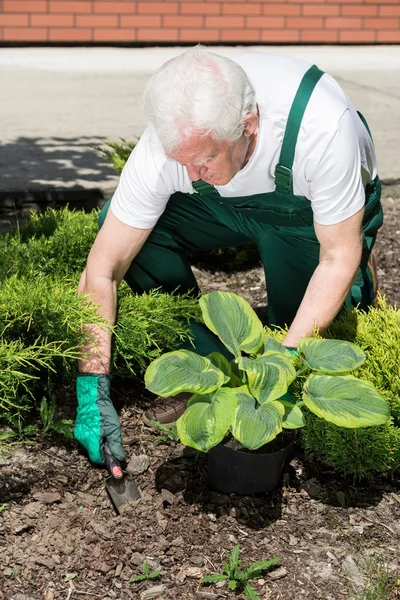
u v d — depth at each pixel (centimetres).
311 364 278
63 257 384
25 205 548
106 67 959
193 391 266
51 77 905
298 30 1084
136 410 342
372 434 288
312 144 270
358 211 280
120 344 323
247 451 293
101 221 336
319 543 281
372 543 282
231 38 1067
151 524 284
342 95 284
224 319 289
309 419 296
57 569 265
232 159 261
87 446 303
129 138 700
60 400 339
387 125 769
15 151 650
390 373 308
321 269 290
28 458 310
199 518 288
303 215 303
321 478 311
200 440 261
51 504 290
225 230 340
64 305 300
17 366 304
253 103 255
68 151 656
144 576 262
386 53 1083
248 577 264
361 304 360
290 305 356
